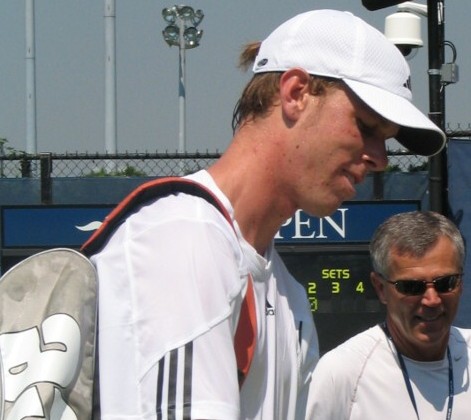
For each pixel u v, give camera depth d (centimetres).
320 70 237
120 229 224
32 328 218
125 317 211
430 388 409
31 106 1491
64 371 213
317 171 238
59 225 911
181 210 219
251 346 228
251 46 271
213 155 950
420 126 234
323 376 410
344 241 909
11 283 225
